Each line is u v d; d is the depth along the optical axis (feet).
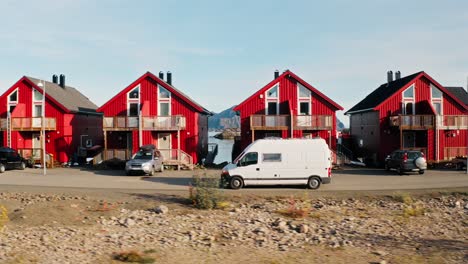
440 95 128.47
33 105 134.51
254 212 58.80
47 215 54.85
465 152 124.06
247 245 43.52
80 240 44.19
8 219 53.11
